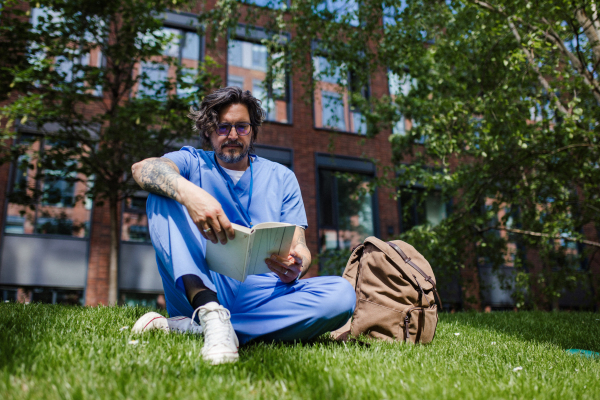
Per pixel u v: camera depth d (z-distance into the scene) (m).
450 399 1.29
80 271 10.48
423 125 8.05
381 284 2.82
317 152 13.02
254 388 1.31
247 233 1.61
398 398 1.27
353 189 13.30
